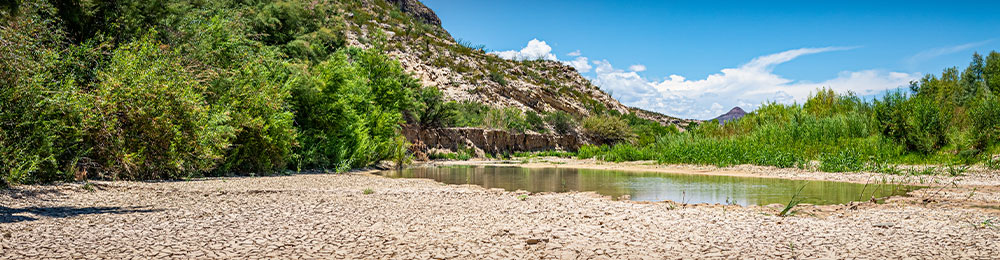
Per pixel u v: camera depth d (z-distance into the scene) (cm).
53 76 1125
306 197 868
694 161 2088
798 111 2344
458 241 480
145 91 1184
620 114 6325
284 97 1686
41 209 650
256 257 410
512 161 2956
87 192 883
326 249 442
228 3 2730
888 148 1753
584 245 468
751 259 413
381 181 1338
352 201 816
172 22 1584
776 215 690
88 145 1124
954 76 3934
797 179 1423
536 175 1703
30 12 1034
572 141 4572
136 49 1295
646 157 2533
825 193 1055
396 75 2895
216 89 1473
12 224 530
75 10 1371
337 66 2069
